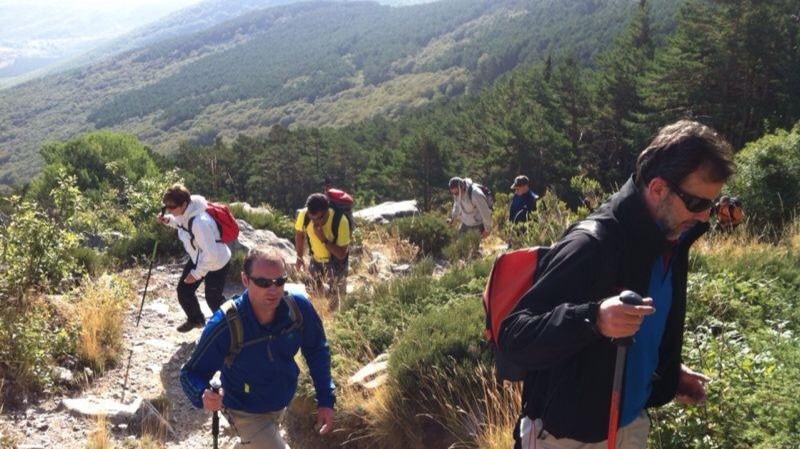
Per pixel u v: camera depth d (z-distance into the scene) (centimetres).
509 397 439
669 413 357
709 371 372
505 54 19025
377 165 7488
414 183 6481
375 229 1369
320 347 378
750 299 536
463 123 7550
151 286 912
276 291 343
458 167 6475
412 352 504
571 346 194
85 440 509
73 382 594
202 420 564
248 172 8069
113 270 970
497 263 228
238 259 980
